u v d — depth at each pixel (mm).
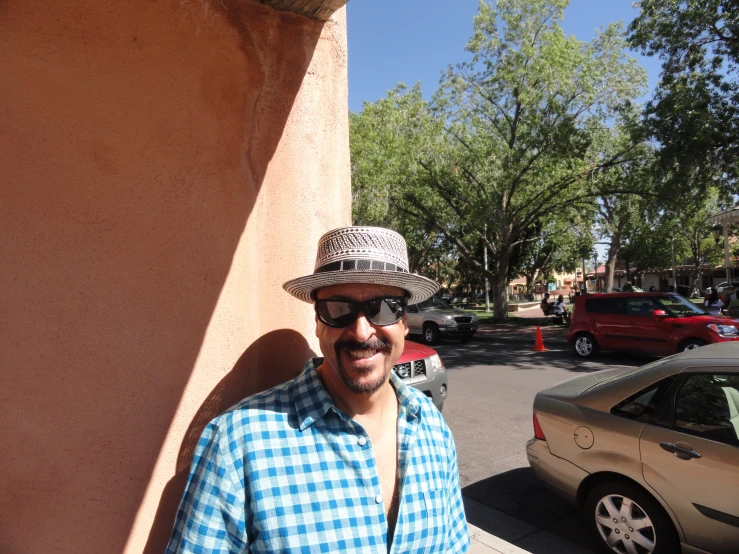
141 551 1526
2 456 1330
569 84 16484
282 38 1969
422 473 1397
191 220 1686
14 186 1374
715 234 40031
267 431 1228
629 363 10406
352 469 1238
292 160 1978
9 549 1327
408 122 19000
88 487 1446
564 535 3656
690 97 12484
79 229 1470
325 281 1369
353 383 1356
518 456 5234
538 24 17547
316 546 1143
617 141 17312
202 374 1675
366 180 17484
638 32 13469
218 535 1136
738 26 11547
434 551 1345
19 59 1396
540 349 13125
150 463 1554
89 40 1516
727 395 2932
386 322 1402
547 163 17141
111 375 1500
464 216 20844
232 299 1765
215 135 1764
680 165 13016
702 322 9336
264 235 1883
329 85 2141
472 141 18969
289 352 1910
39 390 1387
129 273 1548
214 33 1786
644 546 3088
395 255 1465
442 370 5977
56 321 1420
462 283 45312
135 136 1586
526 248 34000
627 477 3188
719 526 2764
